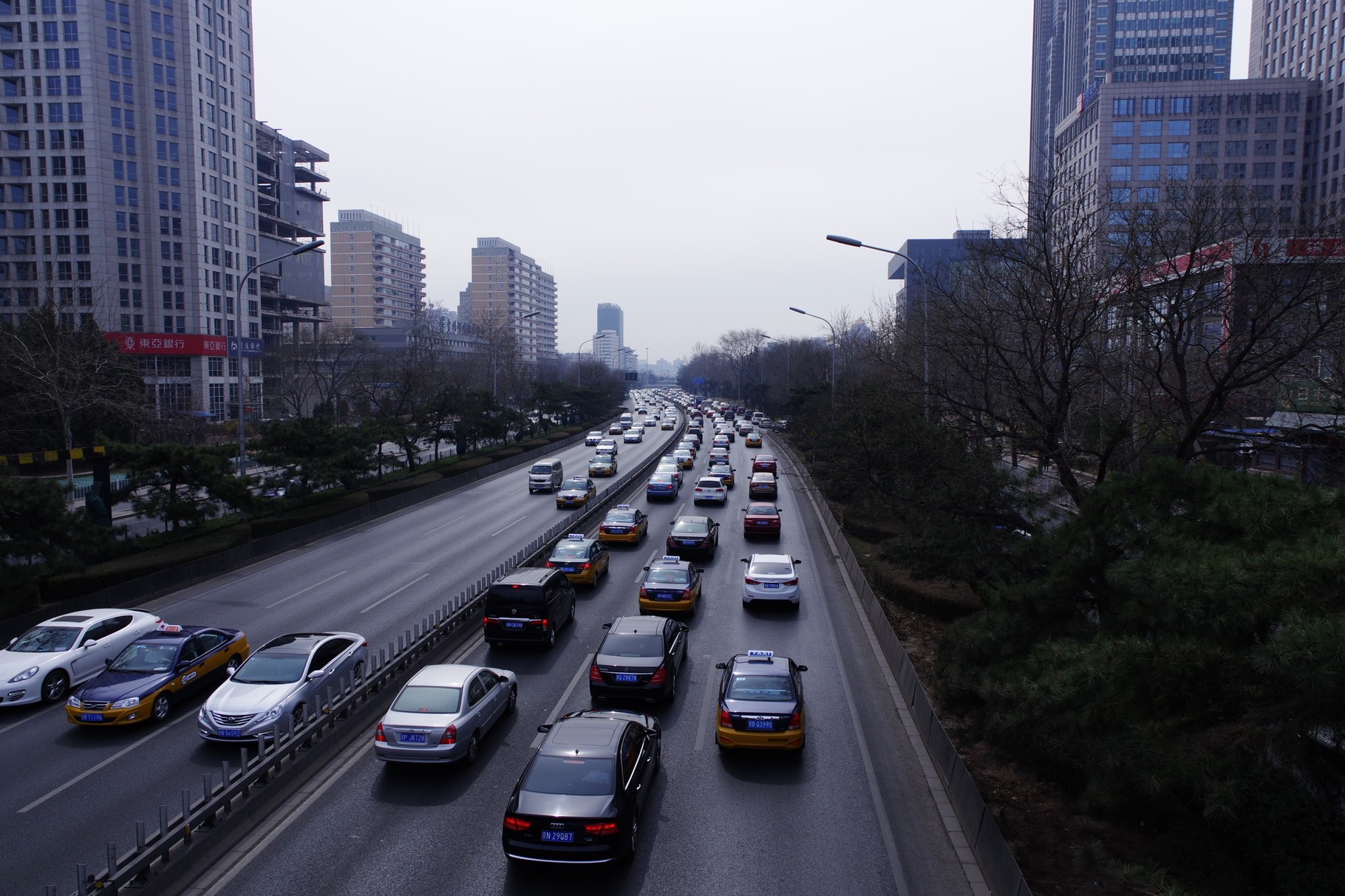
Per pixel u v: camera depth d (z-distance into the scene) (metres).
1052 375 23.03
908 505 18.94
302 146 114.62
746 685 14.23
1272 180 83.62
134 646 16.64
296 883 10.25
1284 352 17.53
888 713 16.03
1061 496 17.81
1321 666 6.40
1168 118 83.50
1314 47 85.19
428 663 18.11
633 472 49.38
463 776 13.17
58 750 14.30
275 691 14.68
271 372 90.81
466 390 69.81
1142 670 8.47
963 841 11.30
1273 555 8.09
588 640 20.44
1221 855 8.68
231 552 28.84
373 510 39.22
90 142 77.81
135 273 80.50
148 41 80.38
